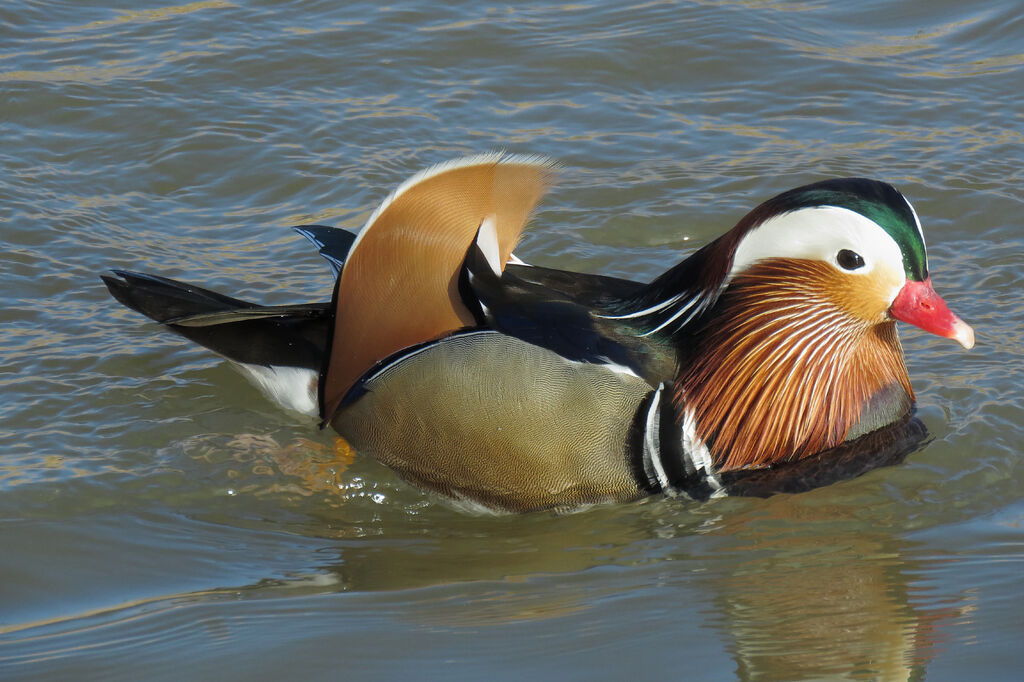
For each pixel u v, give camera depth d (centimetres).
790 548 1005
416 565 995
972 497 1082
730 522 1063
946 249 1452
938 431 1170
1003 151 1612
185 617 895
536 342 1075
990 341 1297
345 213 1512
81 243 1457
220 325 1228
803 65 1795
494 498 1103
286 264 1444
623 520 1084
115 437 1173
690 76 1781
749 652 832
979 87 1744
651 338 1123
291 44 1809
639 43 1828
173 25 1844
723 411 1112
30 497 1070
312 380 1209
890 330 1157
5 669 830
